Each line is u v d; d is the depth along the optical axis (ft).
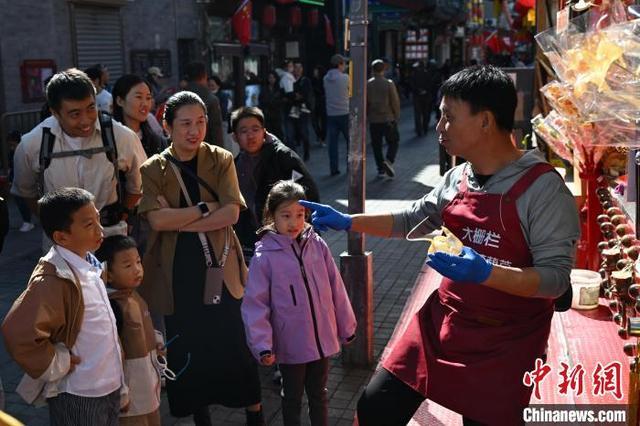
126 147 12.42
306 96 43.55
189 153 11.68
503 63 72.02
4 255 24.43
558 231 7.30
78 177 11.76
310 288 11.06
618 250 11.97
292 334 10.98
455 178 8.49
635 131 10.18
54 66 38.34
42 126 11.80
